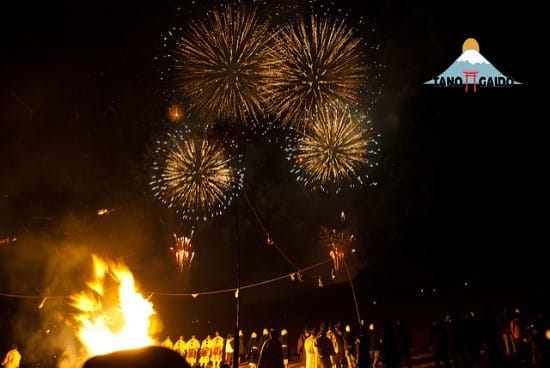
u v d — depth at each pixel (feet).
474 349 58.54
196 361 86.79
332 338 63.87
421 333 98.84
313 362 61.16
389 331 56.18
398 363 55.31
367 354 55.93
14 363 64.64
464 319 60.85
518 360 59.93
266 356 43.86
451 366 59.77
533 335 48.91
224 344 88.38
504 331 68.13
